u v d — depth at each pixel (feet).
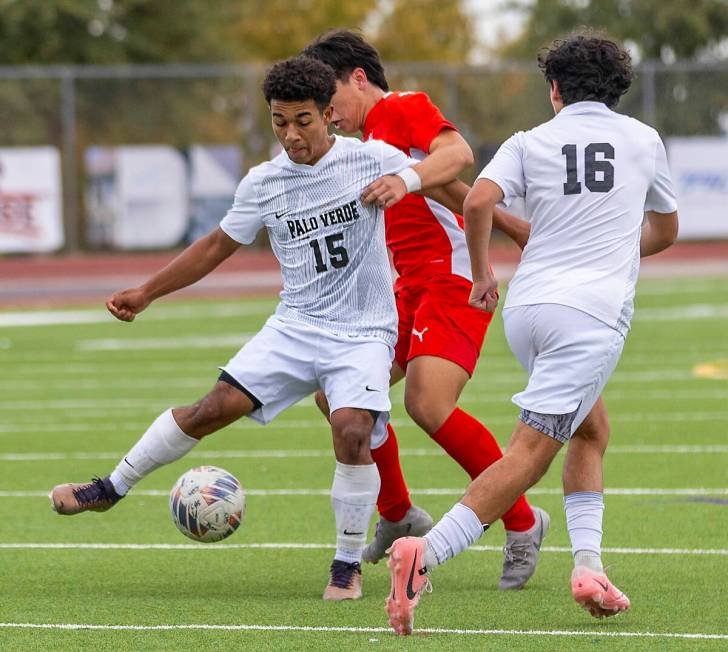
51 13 332.60
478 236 47.60
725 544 61.98
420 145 56.34
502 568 58.54
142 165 255.70
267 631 47.21
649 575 56.08
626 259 47.47
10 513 72.13
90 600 52.60
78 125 264.52
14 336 174.19
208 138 268.82
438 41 466.70
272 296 230.48
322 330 52.85
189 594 53.78
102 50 339.77
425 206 57.77
